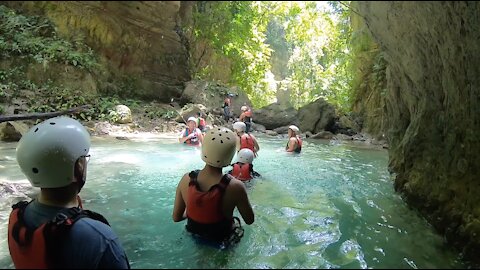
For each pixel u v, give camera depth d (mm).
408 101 4961
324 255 3148
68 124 2301
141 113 12828
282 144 10844
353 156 8992
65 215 2172
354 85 16922
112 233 2328
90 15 14016
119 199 4715
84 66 12695
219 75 19500
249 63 20250
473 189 3326
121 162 6902
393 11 3326
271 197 4973
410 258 3109
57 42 12539
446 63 3527
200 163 7047
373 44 15492
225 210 3248
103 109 11602
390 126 6273
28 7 13266
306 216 4195
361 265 2957
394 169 5730
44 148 2143
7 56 11227
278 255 3125
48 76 11789
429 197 3998
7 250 3199
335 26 20531
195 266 2873
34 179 2201
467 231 3189
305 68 26453
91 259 2137
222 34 18812
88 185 5305
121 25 14812
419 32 3461
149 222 3898
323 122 14656
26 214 2252
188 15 17844
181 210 3562
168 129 11727
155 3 14969
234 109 15547
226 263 2936
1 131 7969
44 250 2059
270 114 15188
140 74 15750
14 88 10609
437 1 3012
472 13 2916
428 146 4242
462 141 3551
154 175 6031
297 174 6527
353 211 4387
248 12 19750
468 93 3375
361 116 15734
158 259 2984
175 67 16906
